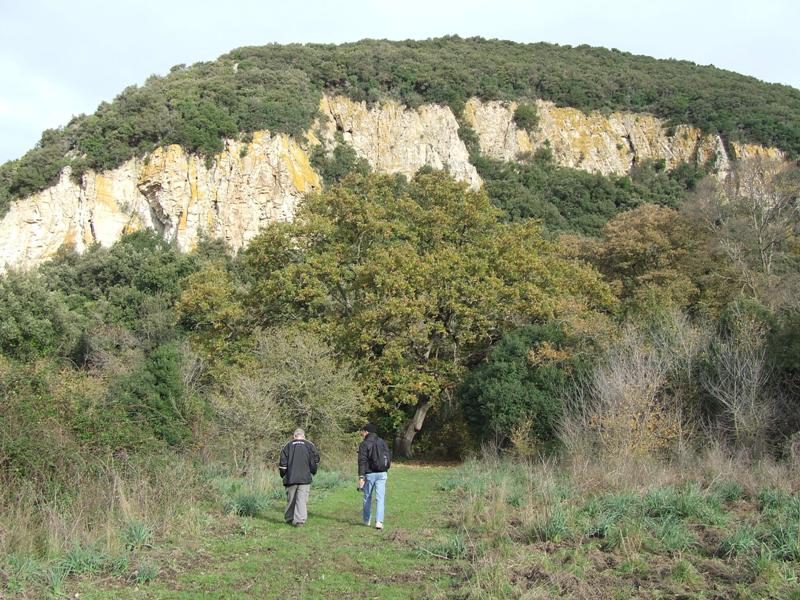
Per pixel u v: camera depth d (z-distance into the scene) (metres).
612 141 88.56
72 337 35.16
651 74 103.31
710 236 35.59
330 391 18.52
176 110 67.06
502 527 9.45
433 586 6.65
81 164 64.06
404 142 81.38
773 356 16.73
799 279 25.91
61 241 62.31
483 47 111.69
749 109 85.12
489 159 82.19
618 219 40.72
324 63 83.94
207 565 7.54
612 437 14.86
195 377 22.92
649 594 6.35
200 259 51.44
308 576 7.15
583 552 7.82
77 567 6.93
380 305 24.08
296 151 69.06
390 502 12.93
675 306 25.19
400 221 27.84
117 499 8.75
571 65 102.38
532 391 20.31
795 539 7.63
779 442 15.07
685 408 17.00
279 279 25.53
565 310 24.00
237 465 15.66
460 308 23.94
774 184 34.78
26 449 8.51
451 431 25.66
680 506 9.86
